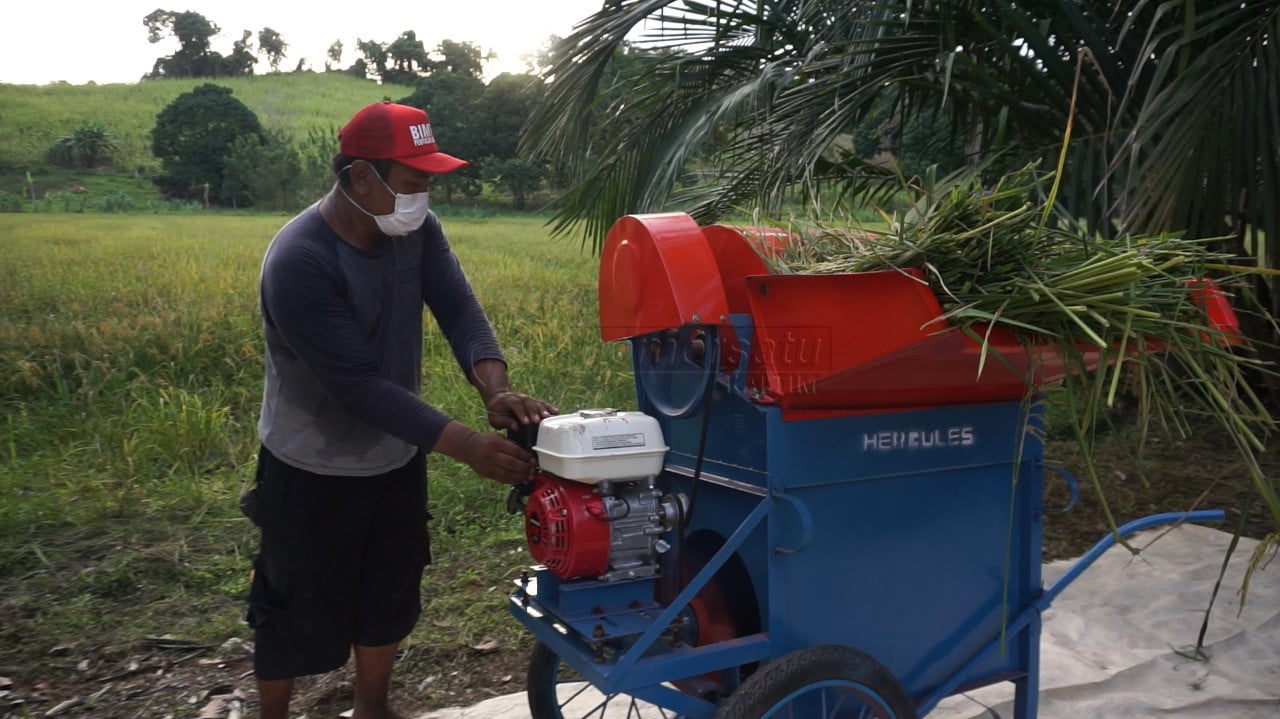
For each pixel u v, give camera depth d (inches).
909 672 91.3
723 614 91.0
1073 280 83.0
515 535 190.5
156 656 141.5
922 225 88.6
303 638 97.3
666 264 85.3
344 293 92.7
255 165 2194.9
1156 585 158.7
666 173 224.2
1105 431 263.1
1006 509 95.3
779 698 77.2
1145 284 87.7
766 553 84.3
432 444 87.8
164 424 233.5
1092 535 191.8
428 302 107.3
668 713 119.6
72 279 435.5
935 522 90.8
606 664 77.0
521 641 148.3
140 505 198.4
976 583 94.0
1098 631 141.9
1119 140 191.8
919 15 204.5
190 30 4852.4
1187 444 250.5
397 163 88.7
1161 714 119.0
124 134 2851.9
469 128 2048.5
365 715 106.7
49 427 245.1
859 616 87.4
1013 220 83.8
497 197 2134.6
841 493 85.4
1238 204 170.9
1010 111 210.2
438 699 131.9
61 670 136.4
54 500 194.5
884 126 255.9
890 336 79.4
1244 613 147.6
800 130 211.2
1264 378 247.9
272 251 91.8
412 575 104.2
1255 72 167.2
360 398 88.8
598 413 85.9
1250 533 188.2
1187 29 165.9
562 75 239.6
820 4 232.2
